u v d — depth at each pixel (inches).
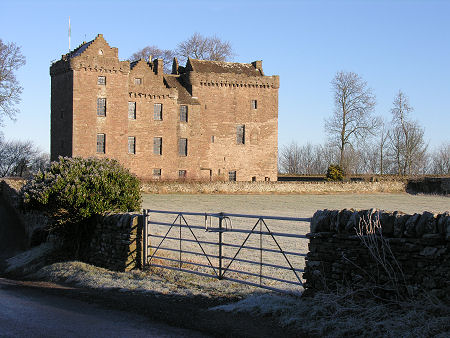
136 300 480.7
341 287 414.6
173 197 2359.7
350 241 416.2
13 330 380.8
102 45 2534.5
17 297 514.9
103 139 2549.2
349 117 3567.9
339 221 422.6
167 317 416.2
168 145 2768.2
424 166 3914.9
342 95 3567.9
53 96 2642.7
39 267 743.7
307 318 391.9
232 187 2687.0
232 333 373.1
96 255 714.8
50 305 470.9
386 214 398.0
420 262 373.1
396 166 3784.5
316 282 437.7
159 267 622.2
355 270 410.0
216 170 2984.7
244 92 3058.6
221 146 3002.0
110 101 2554.1
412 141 3656.5
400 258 382.9
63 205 725.3
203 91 2960.1
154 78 2810.0
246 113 3065.9
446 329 333.7
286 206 2096.5
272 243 922.1
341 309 386.3
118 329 384.8
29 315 430.0
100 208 725.3
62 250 787.4
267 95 3112.7
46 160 3727.9
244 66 3179.1
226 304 455.2
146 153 2709.2
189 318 413.1
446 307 349.4
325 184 2901.1
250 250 828.6
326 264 433.1
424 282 369.4
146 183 2508.6
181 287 524.4
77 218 732.0
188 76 2952.8
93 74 2517.2
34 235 939.3
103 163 780.0
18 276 724.0
